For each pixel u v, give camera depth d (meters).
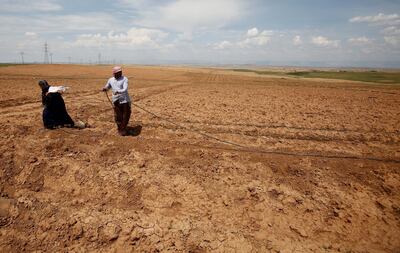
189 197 7.34
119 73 10.22
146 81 36.09
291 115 15.26
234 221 6.74
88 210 6.96
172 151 9.16
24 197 7.39
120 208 7.05
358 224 6.78
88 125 11.77
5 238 6.45
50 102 10.48
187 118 13.81
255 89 30.08
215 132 11.66
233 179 7.92
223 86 32.78
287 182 7.89
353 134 11.95
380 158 9.39
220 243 6.19
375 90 30.80
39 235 6.48
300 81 44.88
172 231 6.42
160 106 16.88
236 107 17.33
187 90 26.83
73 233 6.45
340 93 27.20
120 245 6.21
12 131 10.34
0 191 7.62
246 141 10.65
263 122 13.47
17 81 30.81
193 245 6.14
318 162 8.83
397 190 7.86
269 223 6.71
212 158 8.86
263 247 6.12
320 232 6.55
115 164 8.43
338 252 6.07
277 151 9.65
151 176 7.93
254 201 7.24
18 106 15.59
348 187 7.85
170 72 56.59
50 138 9.85
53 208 7.04
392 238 6.46
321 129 12.55
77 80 34.66
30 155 8.74
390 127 13.16
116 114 10.46
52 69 53.56
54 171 8.16
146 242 6.21
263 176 8.11
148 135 10.99
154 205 7.12
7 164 8.40
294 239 6.36
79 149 9.12
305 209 7.07
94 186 7.69
